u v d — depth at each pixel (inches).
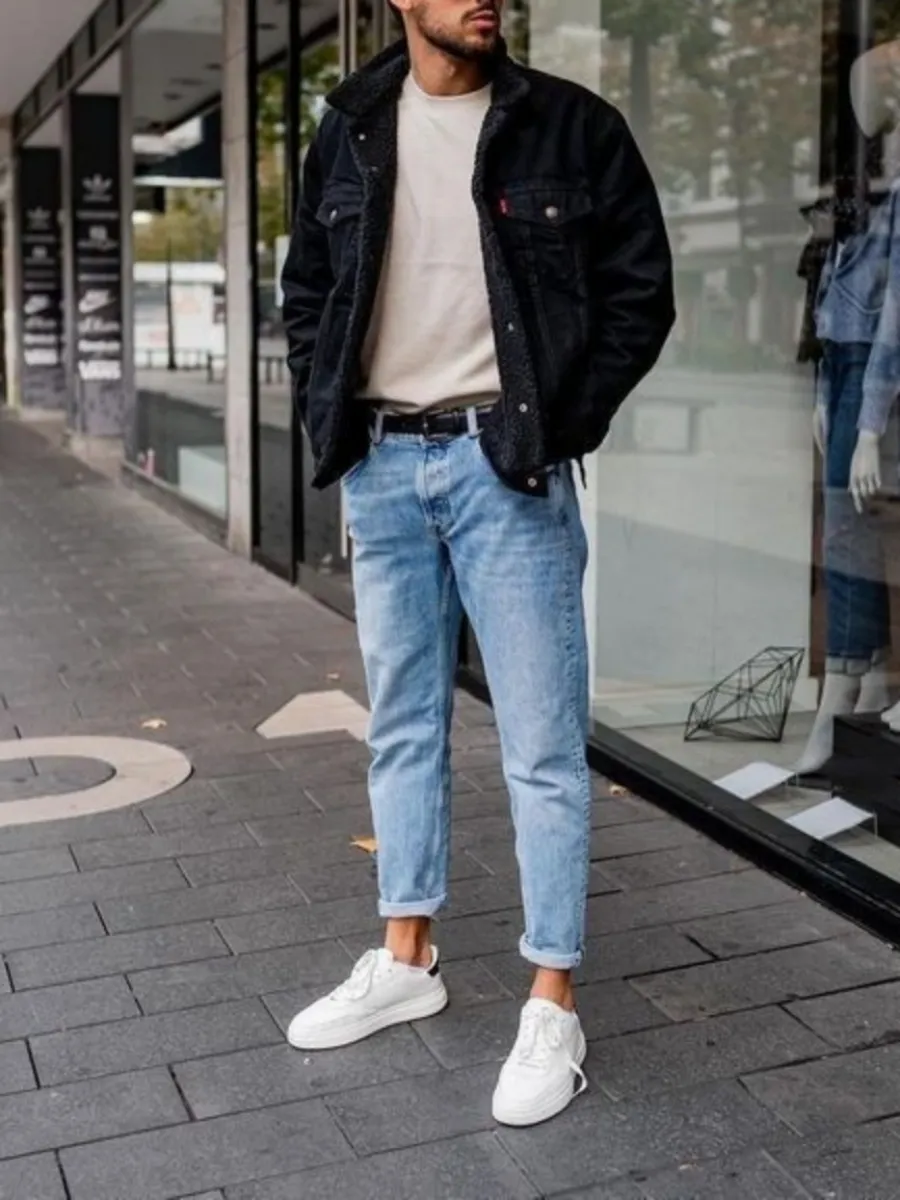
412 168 110.2
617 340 109.7
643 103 197.0
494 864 161.5
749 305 183.2
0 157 855.1
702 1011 128.5
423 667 122.6
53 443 698.8
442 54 108.2
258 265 350.6
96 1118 113.2
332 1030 122.6
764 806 170.2
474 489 113.0
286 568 332.5
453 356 112.0
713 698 186.4
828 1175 104.7
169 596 317.7
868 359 165.0
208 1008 130.3
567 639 115.9
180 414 440.8
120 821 177.9
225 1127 111.7
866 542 165.2
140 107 483.2
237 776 195.0
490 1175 105.3
